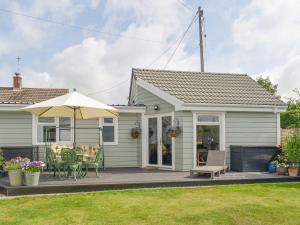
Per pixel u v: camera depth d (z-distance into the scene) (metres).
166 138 16.17
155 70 18.31
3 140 15.68
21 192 10.38
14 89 27.23
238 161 15.29
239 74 19.56
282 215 8.37
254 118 16.34
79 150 12.73
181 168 15.23
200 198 10.05
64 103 11.38
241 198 10.10
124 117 17.41
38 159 15.64
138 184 11.59
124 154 17.34
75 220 7.81
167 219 7.96
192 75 18.44
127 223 7.66
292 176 13.55
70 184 10.91
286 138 14.93
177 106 15.12
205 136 15.59
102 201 9.54
